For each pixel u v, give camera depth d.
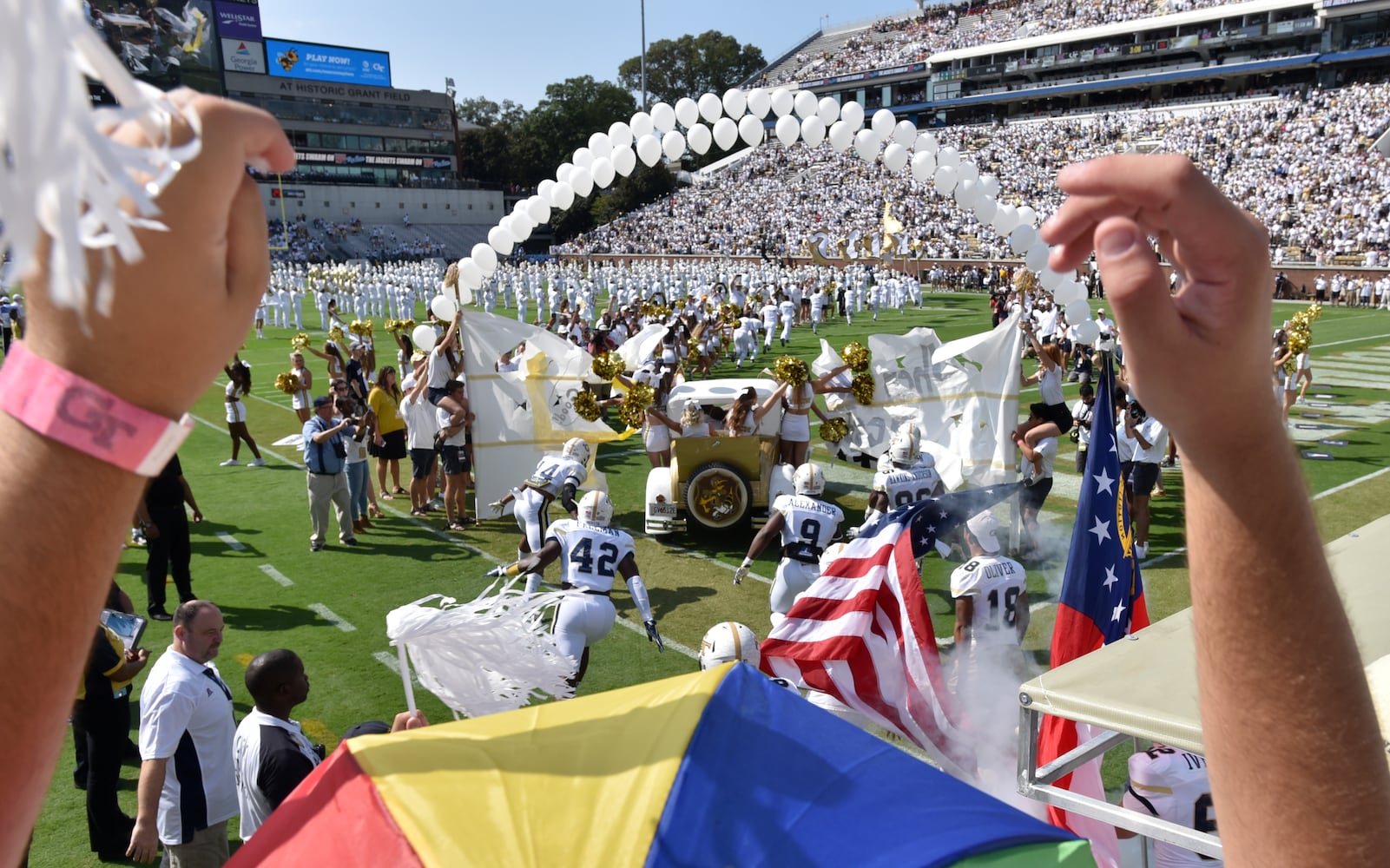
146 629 8.40
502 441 11.21
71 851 5.45
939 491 8.27
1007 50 71.00
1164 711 2.24
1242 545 0.77
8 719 0.62
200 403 20.28
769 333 29.31
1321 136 50.56
